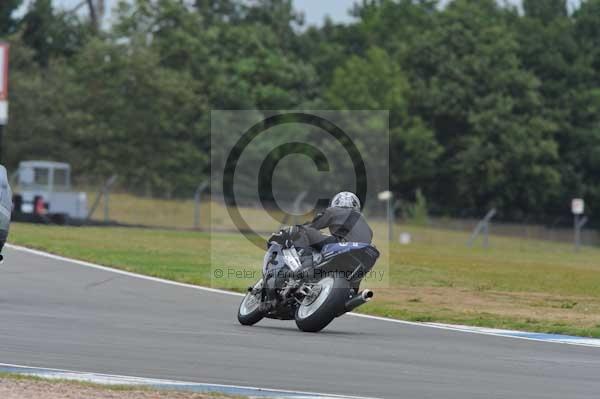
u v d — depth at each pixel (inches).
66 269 2829.7
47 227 4626.0
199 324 1886.1
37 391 1114.7
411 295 2706.7
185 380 1274.6
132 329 1750.7
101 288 2459.4
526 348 1756.9
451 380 1375.5
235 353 1520.7
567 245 7450.8
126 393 1135.6
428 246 5570.9
